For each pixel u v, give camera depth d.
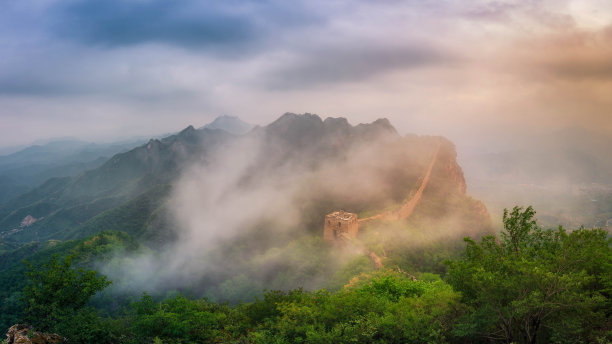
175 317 19.23
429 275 35.75
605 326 13.09
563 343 12.48
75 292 19.42
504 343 13.89
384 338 15.22
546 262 13.88
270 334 17.80
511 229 16.95
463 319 13.77
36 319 17.33
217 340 19.66
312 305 19.39
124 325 21.61
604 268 13.95
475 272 14.21
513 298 12.70
